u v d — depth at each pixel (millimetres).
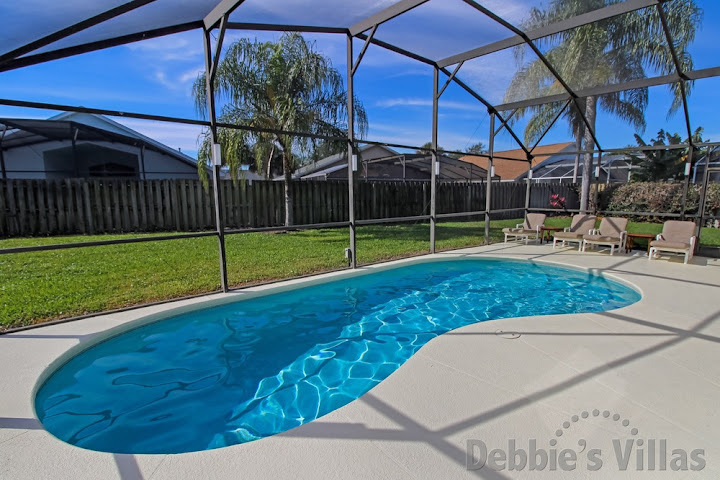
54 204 9969
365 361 3932
